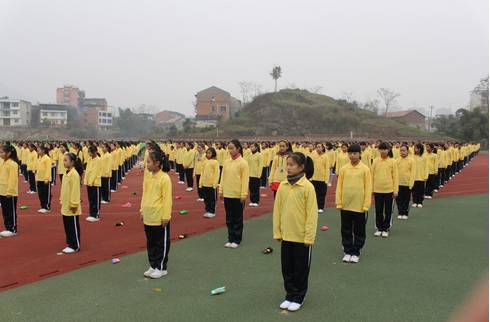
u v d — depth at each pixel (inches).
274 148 768.9
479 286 227.3
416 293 219.0
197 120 3171.8
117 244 317.4
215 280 239.6
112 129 3412.9
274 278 242.8
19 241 325.7
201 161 530.0
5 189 336.5
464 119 2365.9
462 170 1053.2
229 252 296.7
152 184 244.1
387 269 259.4
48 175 443.8
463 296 213.5
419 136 2495.1
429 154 550.9
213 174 414.0
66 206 289.6
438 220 407.5
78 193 292.0
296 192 202.4
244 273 251.6
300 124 2637.8
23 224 386.6
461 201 528.7
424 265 267.1
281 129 2591.0
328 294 218.8
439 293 218.5
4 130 2687.0
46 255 288.8
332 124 2652.6
